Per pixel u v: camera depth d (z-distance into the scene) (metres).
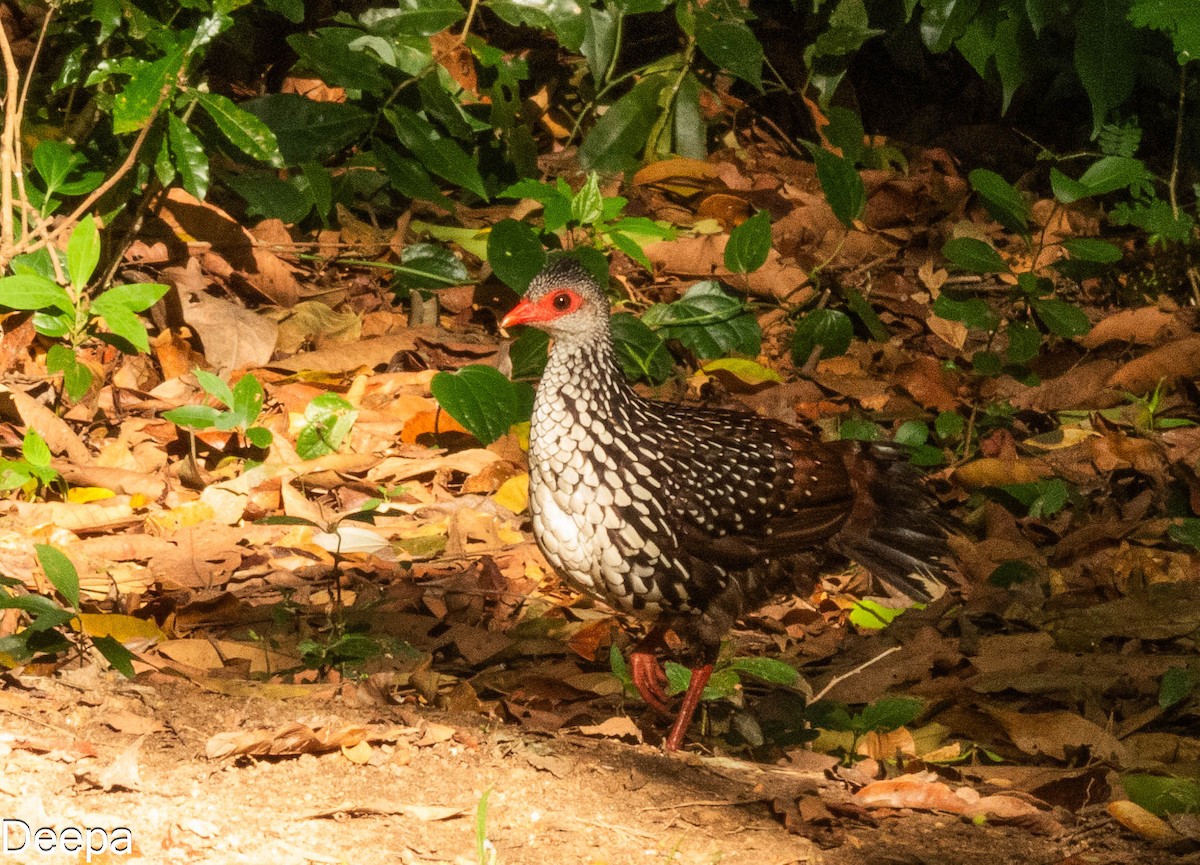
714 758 7.39
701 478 7.91
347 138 13.53
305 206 13.34
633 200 15.09
